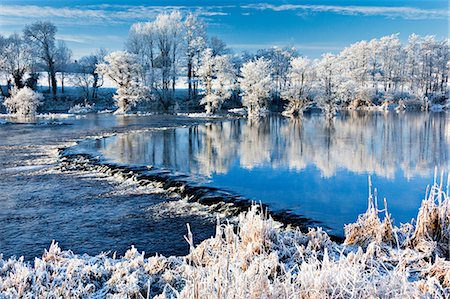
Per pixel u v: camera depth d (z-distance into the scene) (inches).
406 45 3302.2
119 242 432.5
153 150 994.7
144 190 639.1
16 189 647.1
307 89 2178.9
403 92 2935.5
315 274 162.6
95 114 2202.3
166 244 425.4
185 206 555.2
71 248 417.7
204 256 236.8
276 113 2258.9
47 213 530.0
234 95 2716.5
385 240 258.4
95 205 563.2
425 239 247.8
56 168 794.2
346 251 245.1
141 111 2361.0
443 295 172.4
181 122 1737.2
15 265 236.1
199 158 882.1
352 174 716.7
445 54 3004.4
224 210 528.7
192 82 2662.4
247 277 157.8
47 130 1416.1
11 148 1022.4
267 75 2266.2
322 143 1077.1
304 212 509.4
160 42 2738.7
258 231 245.9
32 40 2733.8
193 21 2839.6
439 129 1375.5
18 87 2605.8
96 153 946.7
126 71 2260.1
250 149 999.0
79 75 2760.8
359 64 3302.2
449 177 259.3
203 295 146.5
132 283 211.0
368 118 1855.3
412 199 561.6
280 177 697.0
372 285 157.4
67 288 206.1
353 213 505.0
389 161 824.3
